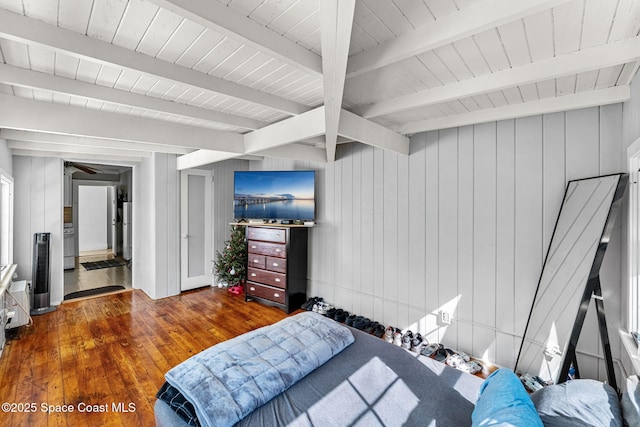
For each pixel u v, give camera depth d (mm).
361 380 1633
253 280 4547
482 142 2857
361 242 3889
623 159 2104
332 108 1840
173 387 1470
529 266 2609
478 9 1224
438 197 3164
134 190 5195
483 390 1368
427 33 1368
